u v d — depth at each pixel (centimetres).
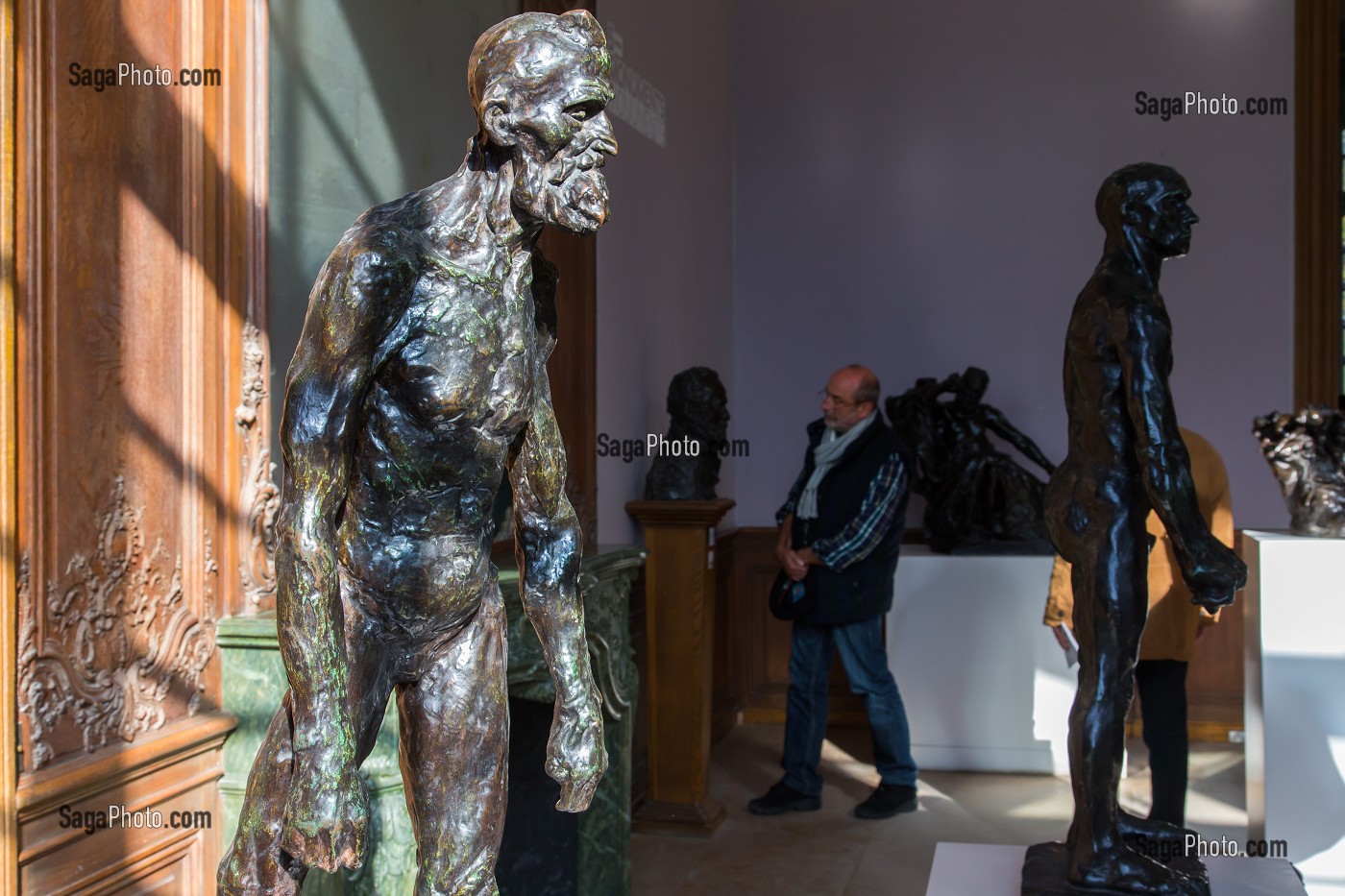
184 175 220
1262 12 609
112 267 202
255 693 227
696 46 583
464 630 127
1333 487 380
